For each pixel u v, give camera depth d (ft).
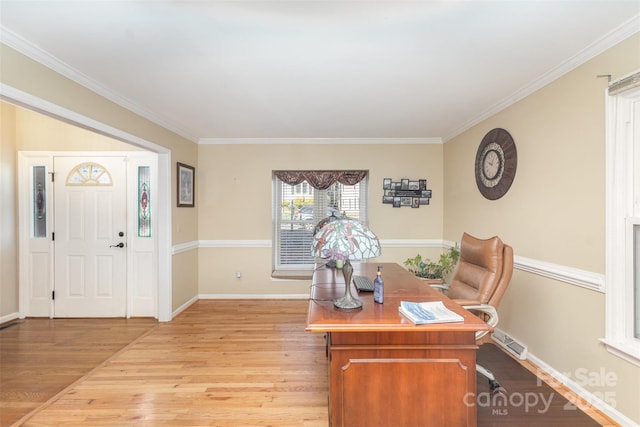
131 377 7.93
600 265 6.37
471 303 6.38
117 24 5.65
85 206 12.47
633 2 5.01
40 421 6.30
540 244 8.17
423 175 15.07
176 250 12.73
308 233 15.81
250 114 11.16
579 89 6.87
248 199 15.08
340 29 5.82
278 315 12.73
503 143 9.78
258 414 6.50
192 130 13.47
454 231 13.71
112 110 9.02
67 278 12.44
